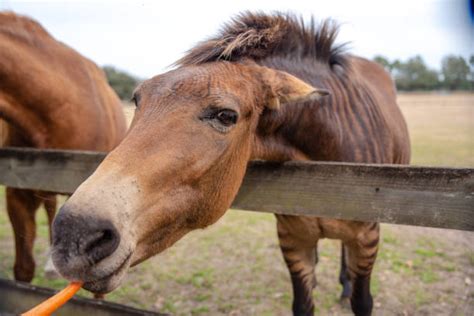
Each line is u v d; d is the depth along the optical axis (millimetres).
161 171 1476
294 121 2102
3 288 2412
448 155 8633
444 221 1616
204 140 1572
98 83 3688
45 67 2918
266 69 1894
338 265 4375
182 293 3920
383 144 2584
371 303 2711
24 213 3143
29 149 2471
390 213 1726
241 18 2111
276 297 3801
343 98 2393
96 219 1259
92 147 3258
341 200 1834
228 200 1774
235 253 4738
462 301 3568
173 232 1645
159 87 1627
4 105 2736
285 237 2602
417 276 4016
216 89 1608
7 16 2875
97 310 2141
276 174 1984
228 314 3570
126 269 1401
